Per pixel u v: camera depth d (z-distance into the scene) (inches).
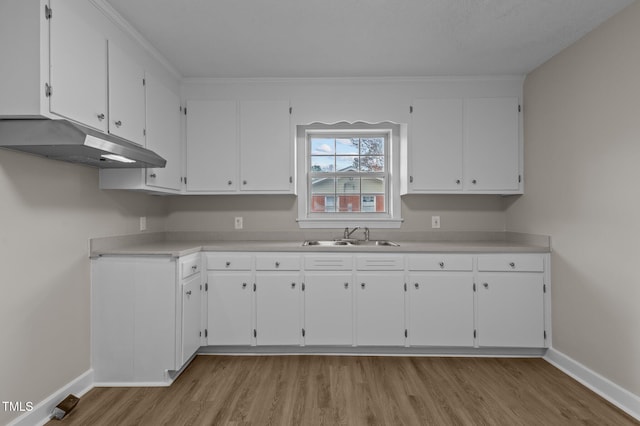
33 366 77.9
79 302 92.7
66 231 88.0
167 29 96.6
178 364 97.9
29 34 65.7
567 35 99.0
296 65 119.4
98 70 82.6
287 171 130.5
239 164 130.2
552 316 113.3
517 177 127.5
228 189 130.0
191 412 83.4
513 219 134.4
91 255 97.0
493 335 114.7
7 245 71.9
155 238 132.7
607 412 83.6
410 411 83.7
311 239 140.8
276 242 133.8
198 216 141.9
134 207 118.7
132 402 88.0
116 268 97.7
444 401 88.3
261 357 116.1
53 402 82.7
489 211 140.7
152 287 97.9
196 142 129.7
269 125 130.3
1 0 66.2
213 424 78.7
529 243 123.8
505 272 115.0
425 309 115.6
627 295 85.1
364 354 118.4
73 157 81.7
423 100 129.0
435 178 129.0
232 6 86.0
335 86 130.6
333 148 145.5
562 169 107.6
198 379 100.3
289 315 116.3
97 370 97.2
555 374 103.5
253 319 116.0
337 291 116.3
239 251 116.4
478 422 79.5
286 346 118.7
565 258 106.6
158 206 135.3
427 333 115.6
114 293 97.6
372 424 78.7
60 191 86.1
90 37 79.7
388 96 130.0
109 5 85.0
